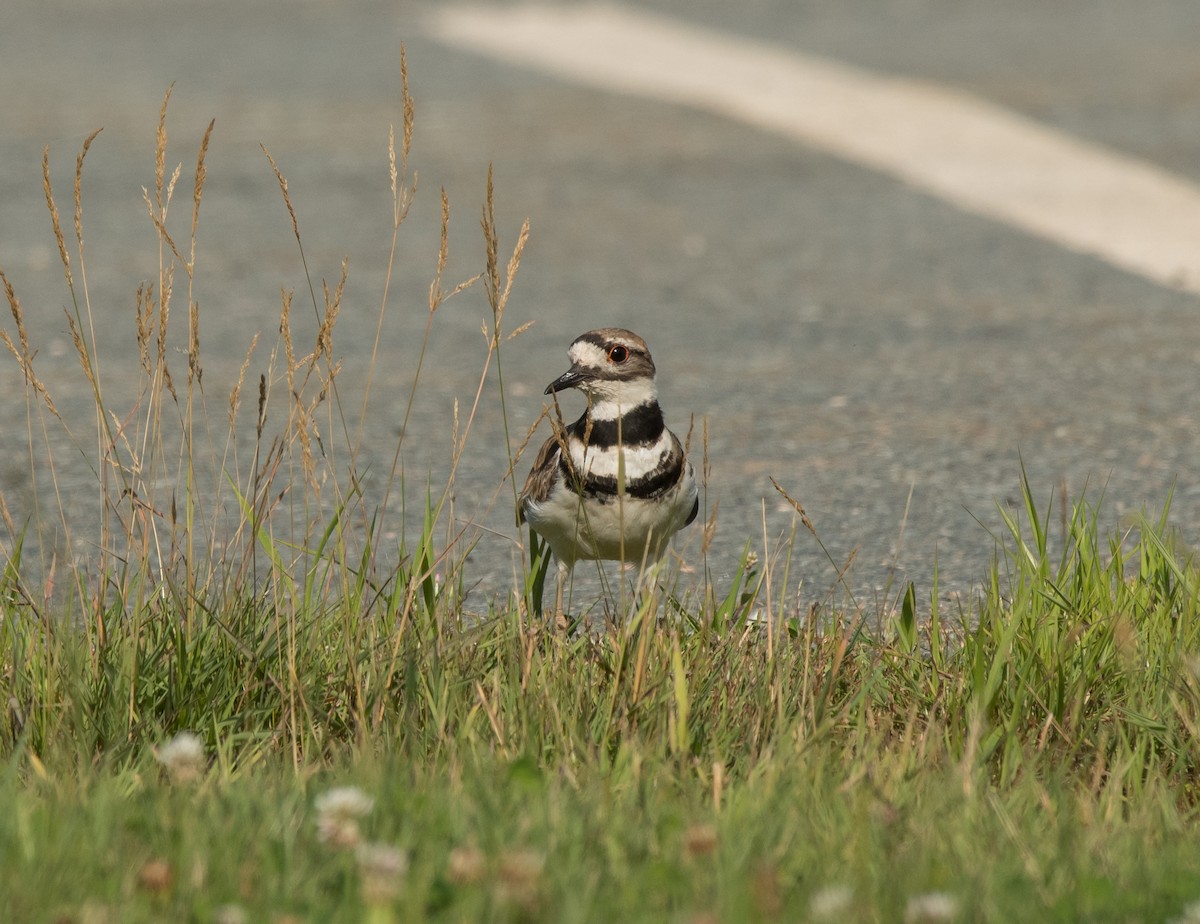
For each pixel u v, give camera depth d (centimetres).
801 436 1379
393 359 1602
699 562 1129
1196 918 573
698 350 1620
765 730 794
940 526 1186
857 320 1703
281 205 2100
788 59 2864
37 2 3297
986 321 1691
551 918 575
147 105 2527
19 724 788
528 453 1353
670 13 3234
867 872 627
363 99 2588
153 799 684
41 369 1555
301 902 598
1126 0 3281
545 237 1997
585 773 734
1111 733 818
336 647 862
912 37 3017
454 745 757
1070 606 898
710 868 621
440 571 1102
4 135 2345
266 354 1608
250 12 3234
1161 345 1596
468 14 3225
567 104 2570
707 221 2056
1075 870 638
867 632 945
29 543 1133
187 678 827
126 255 1905
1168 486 1248
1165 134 2355
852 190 2167
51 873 604
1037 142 2342
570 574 1036
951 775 733
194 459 1327
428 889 593
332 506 1230
